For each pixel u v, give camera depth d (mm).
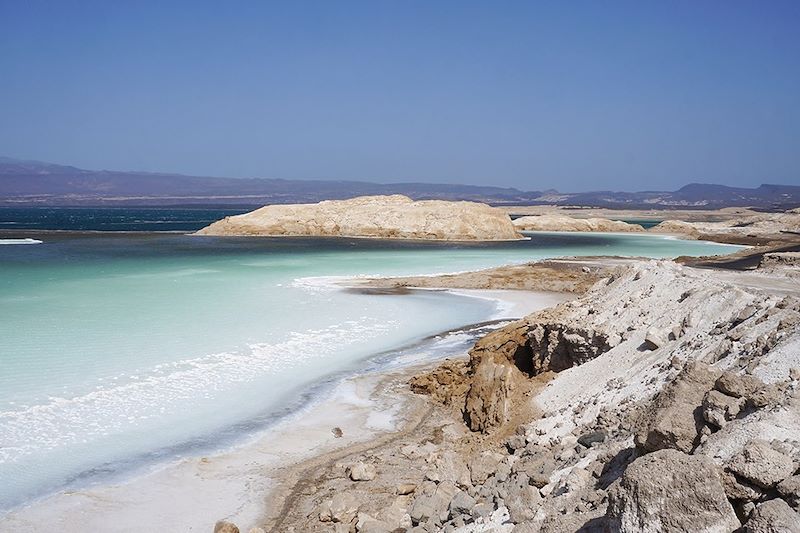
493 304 28609
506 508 8016
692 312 12664
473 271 40344
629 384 11195
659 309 13859
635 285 15562
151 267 40125
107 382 15648
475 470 10250
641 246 67375
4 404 13891
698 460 5043
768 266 27953
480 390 13375
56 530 9305
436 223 79125
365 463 11281
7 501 10078
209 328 21781
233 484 10789
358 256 51969
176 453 11961
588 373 12953
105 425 13094
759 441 5762
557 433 10797
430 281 34812
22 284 30703
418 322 24281
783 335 9039
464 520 8219
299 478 11008
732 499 5551
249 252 53938
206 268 40281
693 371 7645
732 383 7188
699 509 4852
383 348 20078
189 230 92438
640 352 12516
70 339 19531
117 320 22453
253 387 15812
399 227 78875
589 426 10336
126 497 10289
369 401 15031
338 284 33750
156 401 14555
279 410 14344
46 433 12570
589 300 16484
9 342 18953
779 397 6902
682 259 40844
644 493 4969
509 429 12125
